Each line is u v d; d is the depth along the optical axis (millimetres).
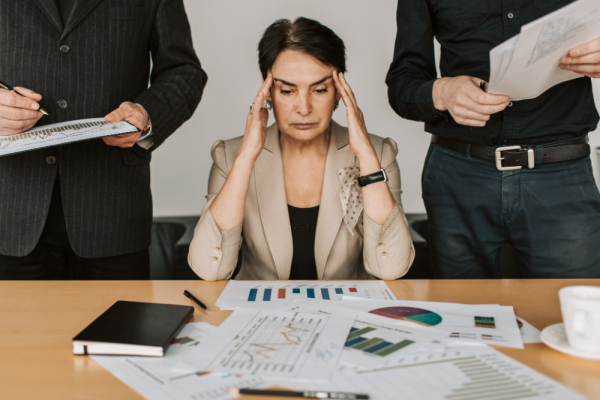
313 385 684
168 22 1617
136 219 1586
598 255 1419
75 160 1451
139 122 1364
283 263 1398
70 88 1435
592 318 715
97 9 1437
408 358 752
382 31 2627
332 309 944
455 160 1492
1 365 757
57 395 673
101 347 781
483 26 1396
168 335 806
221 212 1261
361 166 1291
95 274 1541
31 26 1386
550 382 680
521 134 1381
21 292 1096
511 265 2070
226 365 734
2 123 1204
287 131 1363
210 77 2656
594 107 1425
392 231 1264
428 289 1097
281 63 1297
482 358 750
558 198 1395
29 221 1425
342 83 1314
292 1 2604
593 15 895
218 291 1107
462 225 1517
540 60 978
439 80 1345
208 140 2688
